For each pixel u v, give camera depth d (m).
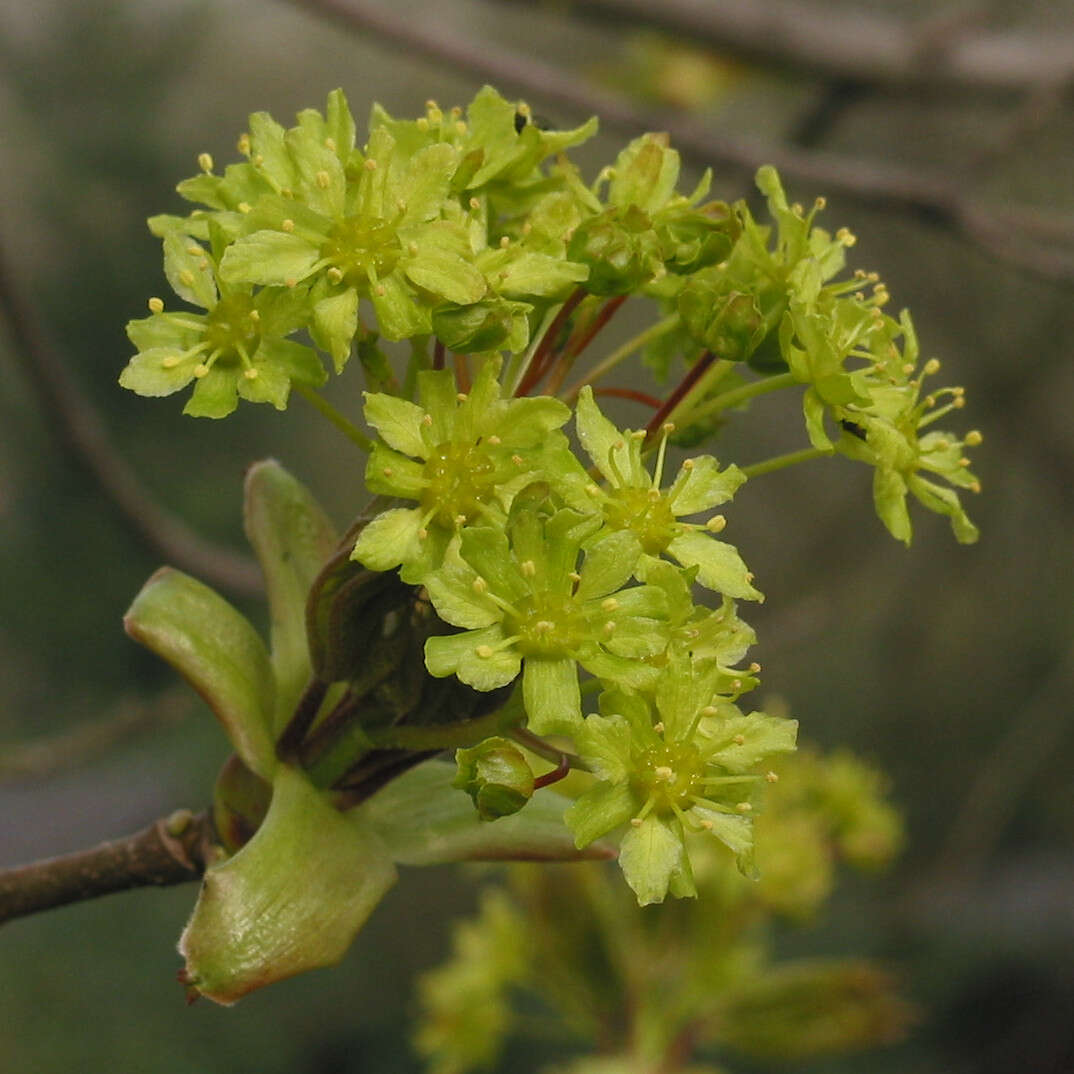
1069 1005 0.98
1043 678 1.10
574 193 0.27
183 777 0.82
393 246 0.26
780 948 0.78
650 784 0.26
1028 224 0.38
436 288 0.26
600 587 0.26
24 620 0.76
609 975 0.36
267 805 0.27
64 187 0.65
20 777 0.33
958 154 0.72
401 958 0.99
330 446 0.91
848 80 0.45
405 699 0.27
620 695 0.26
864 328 0.27
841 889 0.89
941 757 1.10
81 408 0.36
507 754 0.26
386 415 0.26
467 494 0.26
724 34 0.44
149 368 0.26
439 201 0.26
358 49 0.85
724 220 0.27
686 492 0.26
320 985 0.93
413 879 1.02
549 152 0.27
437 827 0.27
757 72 0.47
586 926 0.35
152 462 0.77
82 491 0.74
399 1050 0.94
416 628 0.27
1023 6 0.62
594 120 0.27
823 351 0.27
